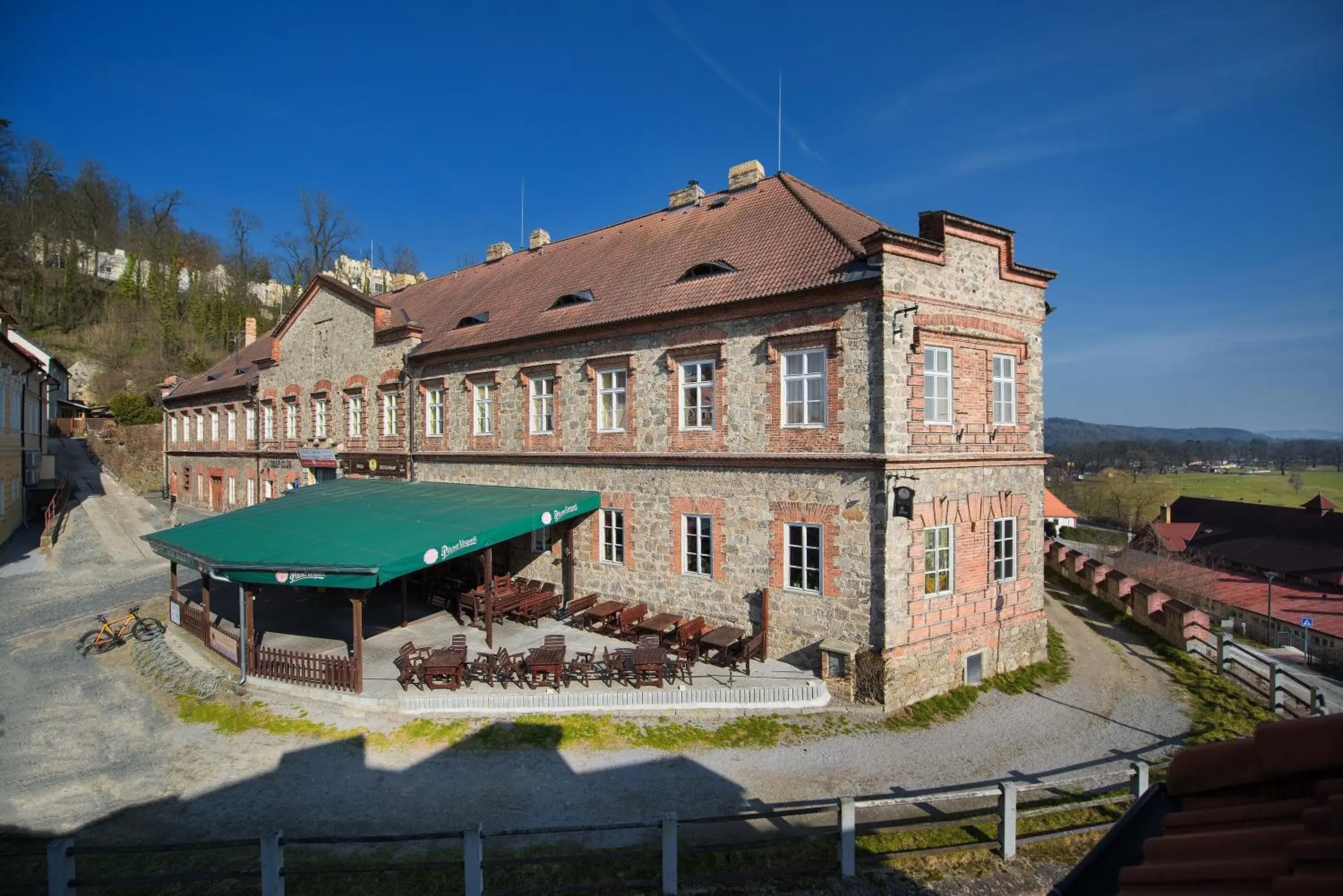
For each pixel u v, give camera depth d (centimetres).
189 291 8512
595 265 2588
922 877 955
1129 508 7919
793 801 1178
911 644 1590
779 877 953
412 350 2766
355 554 1590
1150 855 297
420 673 1581
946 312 1659
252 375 4100
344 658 1684
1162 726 1500
